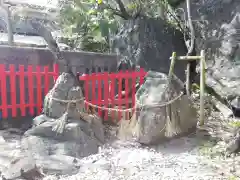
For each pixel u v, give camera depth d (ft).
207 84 25.88
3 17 23.12
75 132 15.64
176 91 18.60
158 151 16.72
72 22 28.27
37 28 20.21
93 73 21.57
